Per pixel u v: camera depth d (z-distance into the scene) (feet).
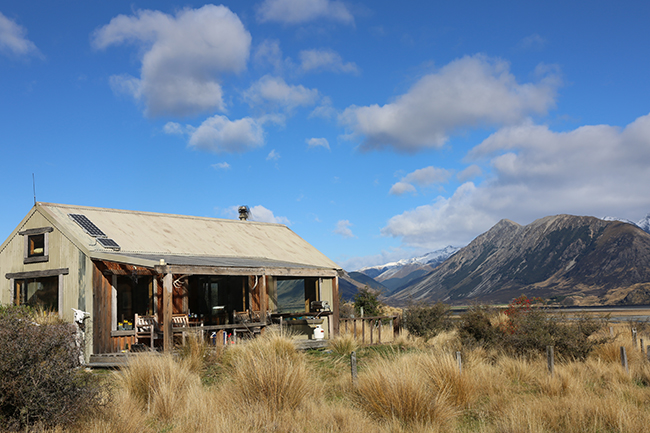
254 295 60.75
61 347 21.61
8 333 19.94
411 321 63.93
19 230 52.54
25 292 51.34
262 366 26.43
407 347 50.37
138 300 50.57
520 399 29.37
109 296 47.52
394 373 26.86
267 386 25.30
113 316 47.60
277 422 22.20
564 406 26.81
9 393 18.89
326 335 62.75
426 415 24.31
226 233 68.28
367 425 22.53
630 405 26.18
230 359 34.60
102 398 22.31
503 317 50.37
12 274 51.65
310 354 45.21
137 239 54.65
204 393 25.84
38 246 51.01
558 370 35.96
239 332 51.06
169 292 39.65
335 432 21.63
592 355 45.47
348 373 34.12
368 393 26.45
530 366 39.22
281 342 36.73
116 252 48.78
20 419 18.90
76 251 47.37
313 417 23.40
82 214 55.21
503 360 40.73
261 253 65.77
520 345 45.50
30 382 19.33
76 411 20.03
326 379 33.81
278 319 60.23
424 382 27.58
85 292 46.01
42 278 50.16
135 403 24.23
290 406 24.72
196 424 21.56
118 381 27.91
